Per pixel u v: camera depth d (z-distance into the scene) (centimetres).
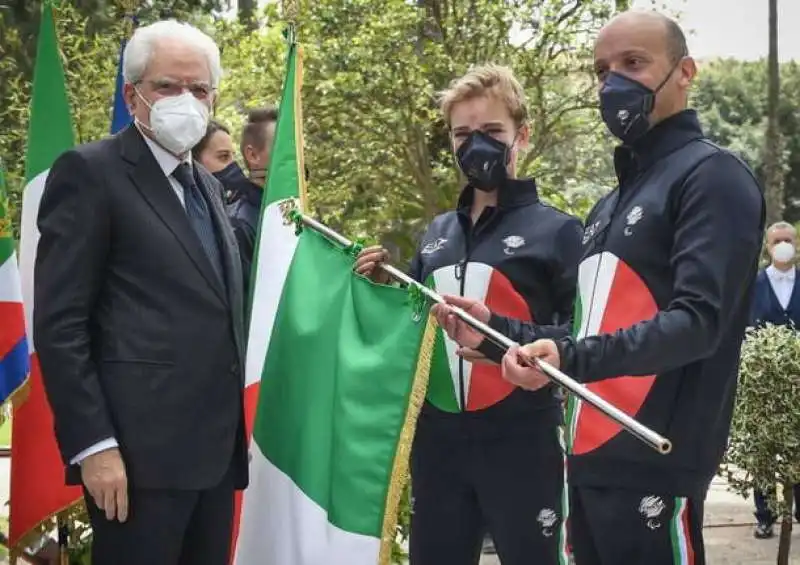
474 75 345
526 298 334
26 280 403
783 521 552
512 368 256
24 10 1182
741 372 550
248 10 1241
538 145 981
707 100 3278
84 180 280
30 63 1177
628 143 284
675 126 276
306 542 313
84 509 397
